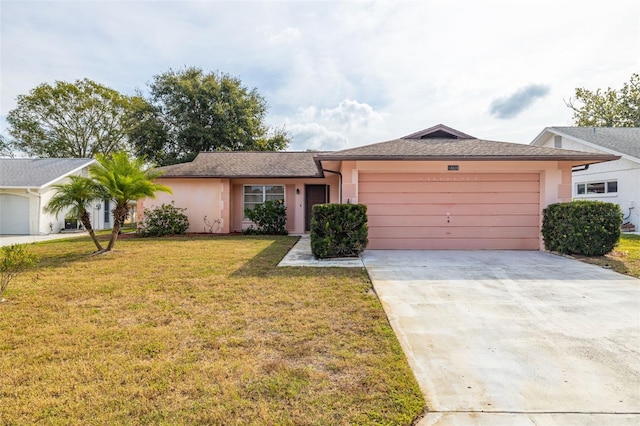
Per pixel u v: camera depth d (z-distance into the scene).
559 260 7.95
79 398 2.51
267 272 6.66
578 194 17.66
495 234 9.72
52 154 31.78
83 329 3.82
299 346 3.39
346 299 4.91
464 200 9.74
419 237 9.78
